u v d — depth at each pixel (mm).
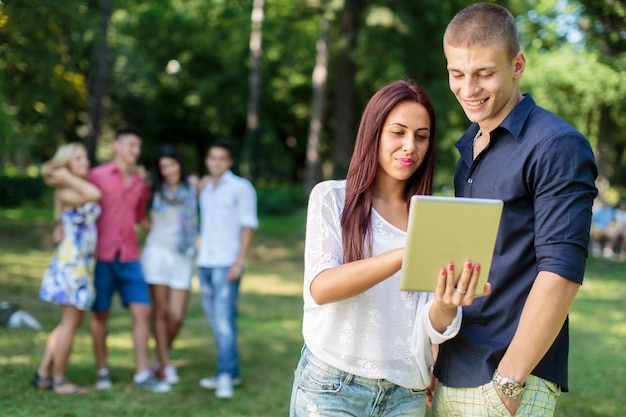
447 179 21250
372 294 2174
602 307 9320
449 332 2076
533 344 1957
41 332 6289
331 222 2189
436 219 1775
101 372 4902
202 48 26766
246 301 8945
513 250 2098
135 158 4961
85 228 4613
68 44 7148
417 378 2229
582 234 1967
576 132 2025
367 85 20156
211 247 5027
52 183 4590
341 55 19109
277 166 30188
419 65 16547
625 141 30031
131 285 4961
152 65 26594
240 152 26922
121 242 4895
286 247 14133
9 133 7738
